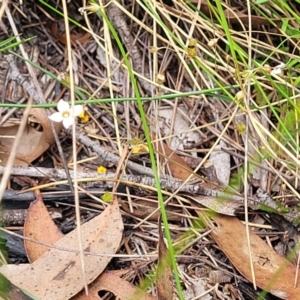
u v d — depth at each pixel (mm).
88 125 293
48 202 259
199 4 291
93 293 221
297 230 255
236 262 236
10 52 274
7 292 199
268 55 289
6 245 238
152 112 296
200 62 261
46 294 213
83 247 226
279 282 227
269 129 287
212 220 252
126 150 265
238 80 250
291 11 277
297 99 280
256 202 253
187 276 241
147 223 259
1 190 142
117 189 262
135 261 244
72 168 274
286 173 272
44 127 272
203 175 275
